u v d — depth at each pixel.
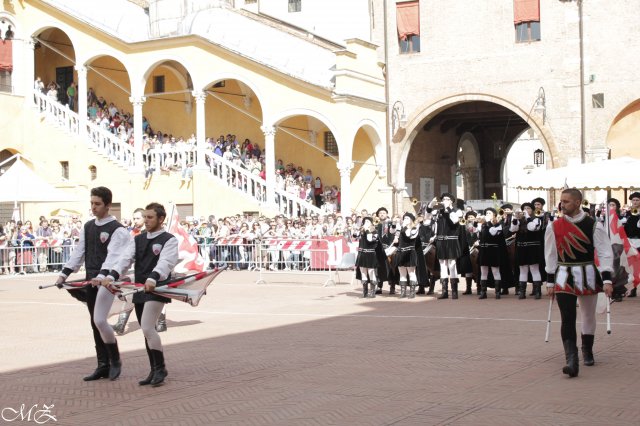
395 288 21.56
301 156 35.56
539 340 12.07
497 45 32.88
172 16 34.31
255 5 39.88
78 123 35.38
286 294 20.30
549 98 32.00
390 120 34.41
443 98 33.72
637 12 30.66
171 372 10.38
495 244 18.27
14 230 29.50
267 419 7.86
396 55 34.50
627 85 30.81
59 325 15.34
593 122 31.30
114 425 7.79
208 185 32.56
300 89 31.88
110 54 34.72
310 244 23.52
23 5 36.22
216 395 8.98
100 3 35.44
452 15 33.59
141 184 33.81
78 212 33.59
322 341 12.55
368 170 34.28
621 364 10.16
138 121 34.19
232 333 13.74
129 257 9.64
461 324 14.07
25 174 27.08
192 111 37.31
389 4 34.66
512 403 8.20
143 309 9.70
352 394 8.82
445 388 8.98
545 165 32.12
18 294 21.64
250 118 36.41
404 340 12.42
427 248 19.22
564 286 9.57
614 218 16.28
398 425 7.48
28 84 36.28
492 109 35.03
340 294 20.22
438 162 38.19
